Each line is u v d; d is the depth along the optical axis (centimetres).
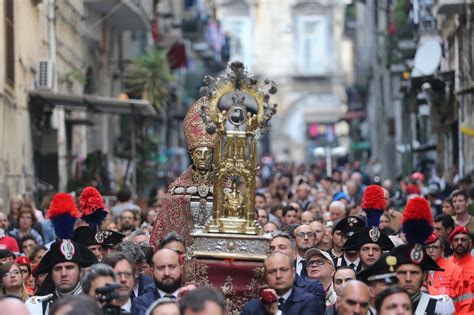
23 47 4294
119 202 3541
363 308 1559
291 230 2619
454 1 4650
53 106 4584
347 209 3195
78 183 4581
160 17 7788
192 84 9544
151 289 1795
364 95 11194
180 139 9481
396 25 6384
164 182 6994
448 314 1734
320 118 14412
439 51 5116
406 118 7288
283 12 14400
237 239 1820
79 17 5369
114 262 1731
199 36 9712
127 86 5825
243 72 1814
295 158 14425
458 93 4750
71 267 1792
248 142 1834
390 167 8431
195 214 2103
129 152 5884
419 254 1695
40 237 3053
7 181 3956
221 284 1814
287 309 1775
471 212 3234
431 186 4309
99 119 5797
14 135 4116
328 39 14362
